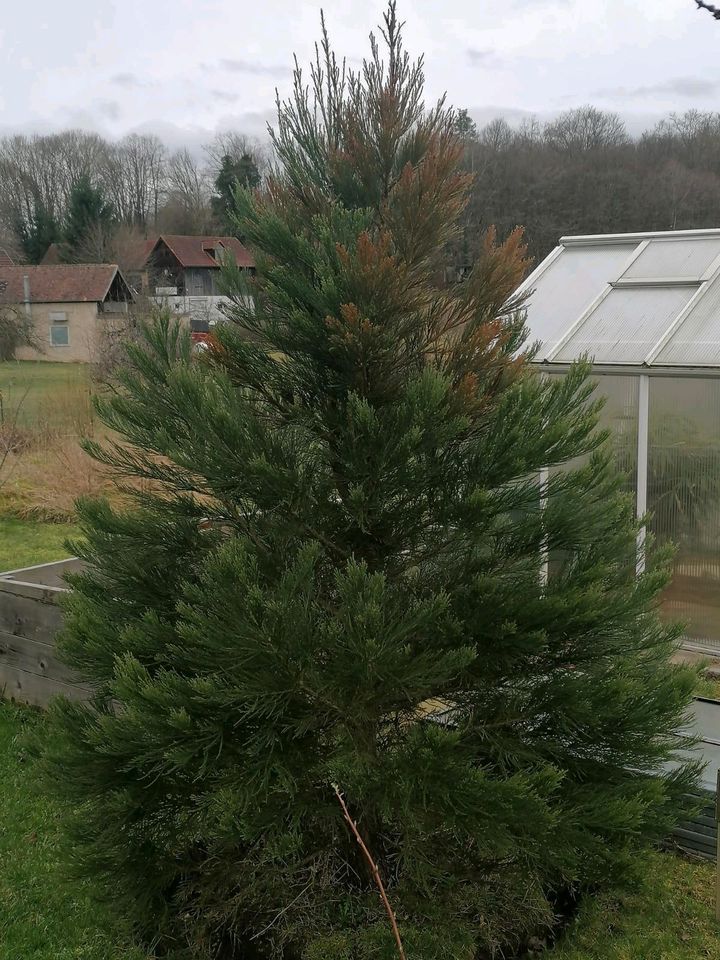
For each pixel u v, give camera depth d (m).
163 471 3.45
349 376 3.36
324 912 3.64
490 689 3.43
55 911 3.99
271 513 3.41
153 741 2.93
